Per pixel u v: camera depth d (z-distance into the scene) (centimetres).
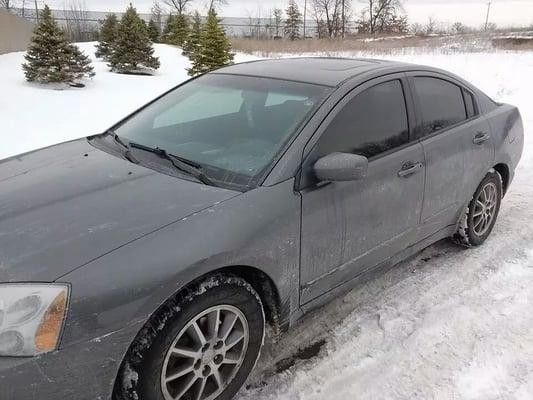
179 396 221
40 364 180
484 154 391
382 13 6291
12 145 718
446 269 379
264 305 258
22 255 198
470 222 398
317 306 286
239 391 253
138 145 302
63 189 250
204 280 218
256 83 326
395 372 268
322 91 295
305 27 6284
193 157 279
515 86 1313
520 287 354
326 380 262
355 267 300
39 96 1232
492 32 4041
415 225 338
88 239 206
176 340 211
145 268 199
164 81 1703
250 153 270
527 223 462
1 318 181
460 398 250
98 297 188
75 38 4606
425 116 343
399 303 333
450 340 294
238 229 226
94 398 194
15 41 2395
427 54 2447
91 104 1134
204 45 1744
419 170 326
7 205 237
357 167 255
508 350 286
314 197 261
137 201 234
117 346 193
